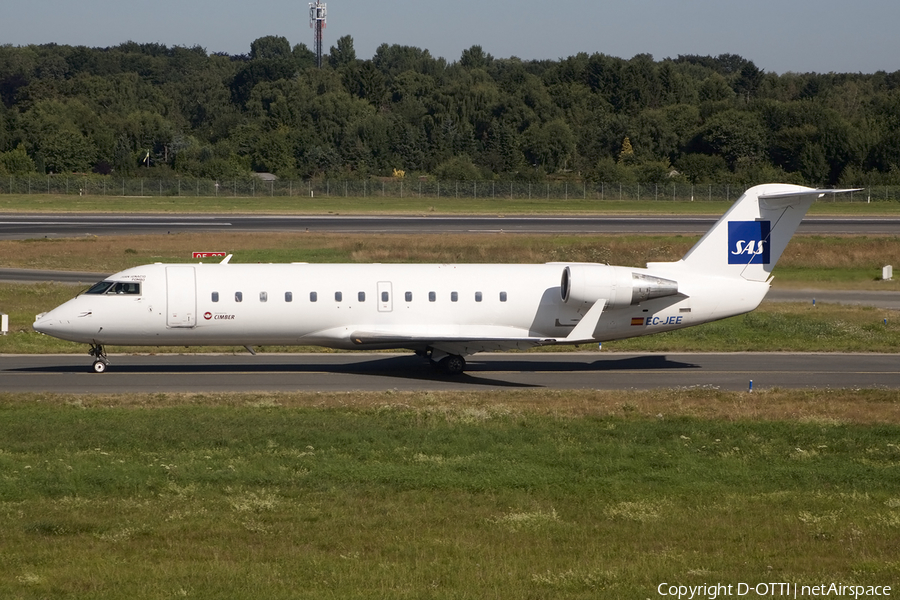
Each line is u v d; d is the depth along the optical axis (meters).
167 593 50.44
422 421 95.69
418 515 65.81
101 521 63.16
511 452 83.75
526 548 58.59
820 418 100.12
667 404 107.50
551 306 127.94
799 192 130.25
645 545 59.66
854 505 69.62
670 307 130.25
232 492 70.75
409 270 127.50
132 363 131.88
